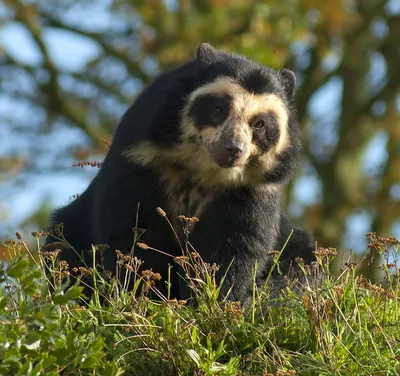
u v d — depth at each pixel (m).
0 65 37.19
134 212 12.12
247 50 30.23
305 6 32.53
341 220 36.34
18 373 7.69
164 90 12.50
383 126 37.47
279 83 13.12
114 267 12.06
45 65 37.00
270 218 12.63
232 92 12.32
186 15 33.25
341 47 37.25
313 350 9.62
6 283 9.27
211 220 12.41
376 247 10.57
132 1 34.00
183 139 12.25
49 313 7.98
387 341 9.41
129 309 9.77
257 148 12.45
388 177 37.47
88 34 37.12
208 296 10.00
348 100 38.12
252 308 10.16
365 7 37.19
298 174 37.22
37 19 36.84
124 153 12.16
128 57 36.59
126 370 9.05
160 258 12.25
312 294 10.04
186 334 9.34
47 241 13.41
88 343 8.47
